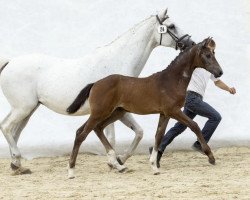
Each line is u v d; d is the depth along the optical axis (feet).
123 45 48.42
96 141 55.83
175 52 60.13
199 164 49.93
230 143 57.41
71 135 56.85
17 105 48.32
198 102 49.24
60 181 44.16
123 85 44.86
